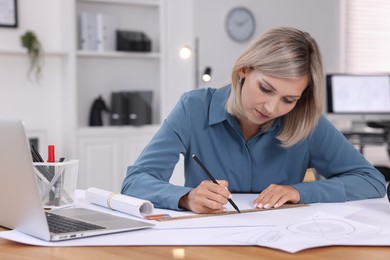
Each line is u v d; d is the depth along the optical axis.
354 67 5.87
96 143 4.73
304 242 1.26
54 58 4.73
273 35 1.67
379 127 4.78
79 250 1.22
